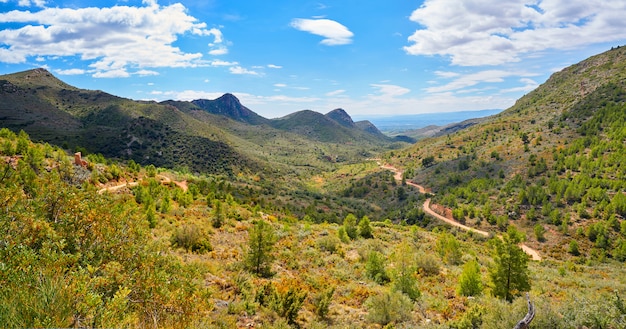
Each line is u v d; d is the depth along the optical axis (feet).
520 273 55.47
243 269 56.59
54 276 12.96
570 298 58.49
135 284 17.63
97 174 131.03
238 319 31.96
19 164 48.98
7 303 11.10
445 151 622.13
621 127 372.79
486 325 31.09
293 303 36.52
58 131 546.67
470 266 58.03
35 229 17.30
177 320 18.31
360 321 40.29
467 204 347.36
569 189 289.53
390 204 442.09
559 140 434.71
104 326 12.09
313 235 116.47
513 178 372.79
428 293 59.36
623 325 25.23
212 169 546.67
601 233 231.09
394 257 74.84
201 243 67.26
